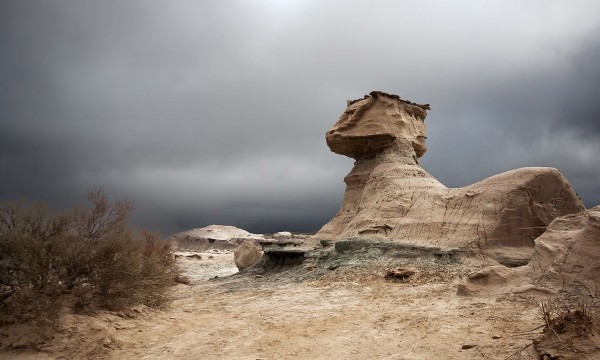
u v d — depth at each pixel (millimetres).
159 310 13242
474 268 16328
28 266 10180
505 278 12617
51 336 9266
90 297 11375
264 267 27484
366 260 19062
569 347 6629
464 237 18094
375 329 10109
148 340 9969
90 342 9312
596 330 6953
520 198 18172
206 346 9383
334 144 28531
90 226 12219
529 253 17203
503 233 17875
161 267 14930
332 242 24062
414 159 26359
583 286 10500
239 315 12477
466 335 8875
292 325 10906
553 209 18484
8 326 9422
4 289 10398
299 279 19359
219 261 45906
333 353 8609
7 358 8602
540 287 11273
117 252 11969
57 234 11148
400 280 16016
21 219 10805
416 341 8906
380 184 24531
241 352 8906
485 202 18781
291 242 28219
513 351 7465
